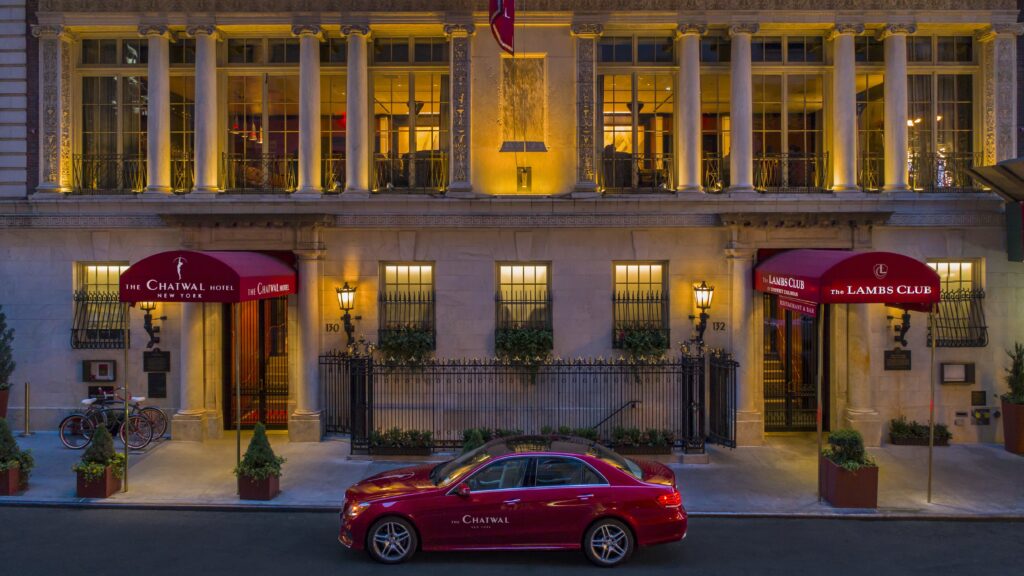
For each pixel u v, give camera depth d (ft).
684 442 47.21
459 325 53.11
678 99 53.57
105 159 54.49
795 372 55.06
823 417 54.80
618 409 52.47
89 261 53.78
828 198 51.80
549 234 53.01
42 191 52.85
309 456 47.91
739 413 51.21
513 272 53.83
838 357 52.70
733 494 40.70
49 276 53.52
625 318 53.31
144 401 53.16
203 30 52.24
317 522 36.50
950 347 52.47
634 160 54.39
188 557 31.58
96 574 29.60
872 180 54.39
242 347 55.16
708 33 53.98
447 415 52.54
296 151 55.21
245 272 43.88
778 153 54.44
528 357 51.55
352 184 52.65
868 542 34.06
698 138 52.75
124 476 41.06
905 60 52.54
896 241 52.65
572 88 53.06
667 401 52.54
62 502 38.60
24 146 53.62
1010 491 41.45
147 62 54.49
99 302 53.62
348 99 52.70
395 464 46.14
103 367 53.36
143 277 43.11
